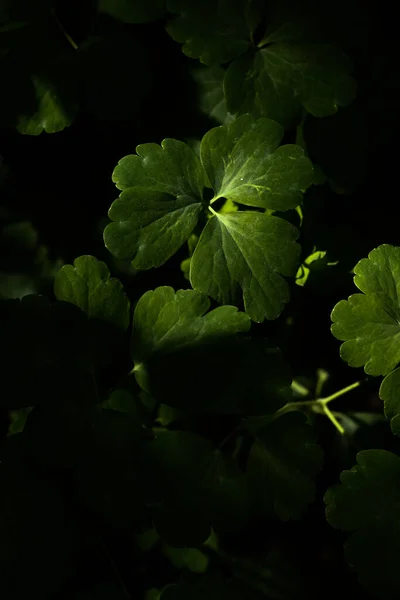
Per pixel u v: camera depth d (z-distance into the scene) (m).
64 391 0.82
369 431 0.87
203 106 0.86
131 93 0.85
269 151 0.83
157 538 0.87
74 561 0.82
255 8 0.84
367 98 0.86
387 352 0.83
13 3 0.84
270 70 0.84
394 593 0.81
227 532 0.82
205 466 0.82
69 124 0.84
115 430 0.82
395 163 0.87
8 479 0.82
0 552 0.81
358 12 0.85
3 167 0.87
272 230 0.83
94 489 0.82
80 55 0.84
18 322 0.82
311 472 0.83
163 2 0.84
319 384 0.88
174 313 0.83
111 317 0.83
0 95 0.84
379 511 0.82
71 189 0.88
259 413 0.82
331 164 0.86
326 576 0.87
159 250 0.82
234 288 0.83
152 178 0.83
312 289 0.87
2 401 0.82
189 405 0.82
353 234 0.87
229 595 0.84
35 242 0.87
